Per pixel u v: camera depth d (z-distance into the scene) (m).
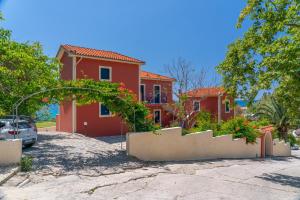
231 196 8.83
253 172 13.20
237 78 12.95
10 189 8.89
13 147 11.58
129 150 14.63
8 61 16.05
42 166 12.01
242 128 20.69
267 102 32.19
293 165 17.11
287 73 10.52
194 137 16.83
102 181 10.19
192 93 35.69
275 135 31.08
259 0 11.92
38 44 21.36
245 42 12.88
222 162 16.25
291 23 11.17
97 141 21.75
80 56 24.69
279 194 9.31
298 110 12.23
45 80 17.08
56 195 8.47
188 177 11.23
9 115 15.71
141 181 10.34
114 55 28.16
